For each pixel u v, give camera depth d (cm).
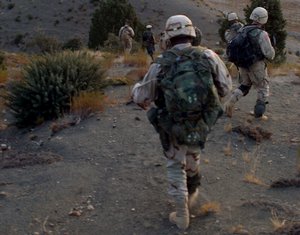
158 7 6800
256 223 502
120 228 512
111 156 686
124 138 751
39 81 921
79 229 514
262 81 802
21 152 758
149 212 537
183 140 455
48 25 6662
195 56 456
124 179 614
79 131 792
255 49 778
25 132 877
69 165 660
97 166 657
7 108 1008
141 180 611
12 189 600
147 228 508
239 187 589
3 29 6681
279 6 1936
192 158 491
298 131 775
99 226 518
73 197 574
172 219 510
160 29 6222
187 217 496
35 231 511
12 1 7362
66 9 6988
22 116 909
